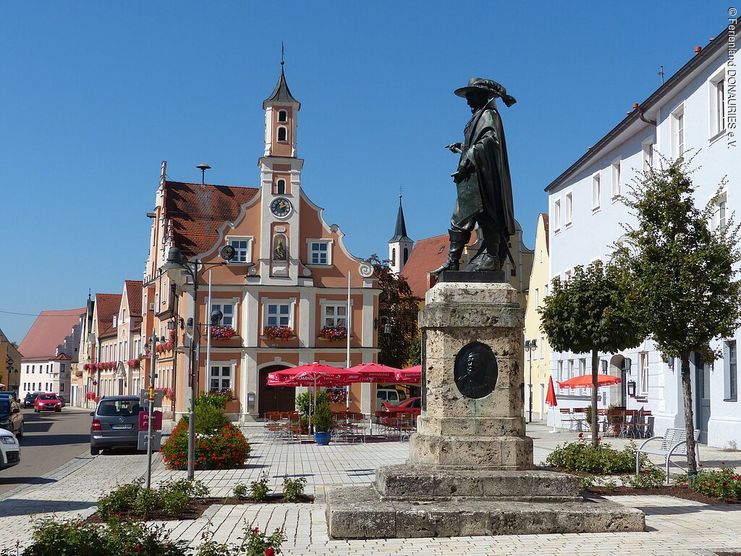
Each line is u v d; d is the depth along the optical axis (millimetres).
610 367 37031
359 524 11133
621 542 10680
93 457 28375
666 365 30438
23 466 25031
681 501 14398
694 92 27609
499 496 11828
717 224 25922
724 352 25203
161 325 61375
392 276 66312
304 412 35500
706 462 20953
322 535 11430
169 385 57062
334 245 56062
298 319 54906
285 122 56125
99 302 99438
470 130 13500
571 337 21844
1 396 37156
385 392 62812
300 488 15648
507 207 13156
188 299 54344
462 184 13219
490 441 12148
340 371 34500
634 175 34125
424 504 11578
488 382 12375
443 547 10430
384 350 64875
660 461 21844
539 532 11289
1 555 9812
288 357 54469
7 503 16234
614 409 33281
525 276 76375
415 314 66688
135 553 9023
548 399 38781
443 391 12391
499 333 12461
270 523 12688
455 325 12406
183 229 60719
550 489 11898
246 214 55375
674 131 29641
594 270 22375
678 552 10062
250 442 33469
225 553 9266
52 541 9016
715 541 10766
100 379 92562
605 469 18406
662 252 16219
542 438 32625
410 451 12828
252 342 54156
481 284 12688
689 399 16203
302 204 55969
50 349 130000
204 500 15430
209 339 51438
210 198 63906
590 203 39156
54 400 80750
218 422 23344
